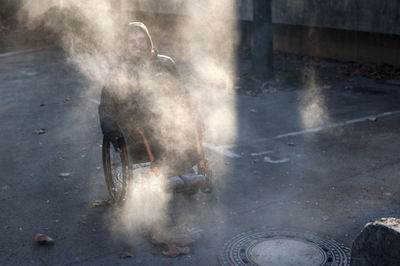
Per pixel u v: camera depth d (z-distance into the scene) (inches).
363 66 492.7
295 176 230.4
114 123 182.5
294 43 586.9
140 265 157.8
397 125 304.8
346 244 167.8
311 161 249.3
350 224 182.5
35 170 248.7
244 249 165.3
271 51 448.8
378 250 119.0
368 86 414.3
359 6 478.6
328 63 522.6
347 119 322.3
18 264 160.6
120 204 193.0
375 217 187.9
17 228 185.8
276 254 161.2
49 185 228.5
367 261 122.5
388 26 457.4
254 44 449.1
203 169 190.1
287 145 275.1
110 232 180.2
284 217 189.3
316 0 518.3
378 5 461.1
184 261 159.3
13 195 217.6
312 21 529.7
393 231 114.5
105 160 197.0
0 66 559.8
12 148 285.4
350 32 514.3
